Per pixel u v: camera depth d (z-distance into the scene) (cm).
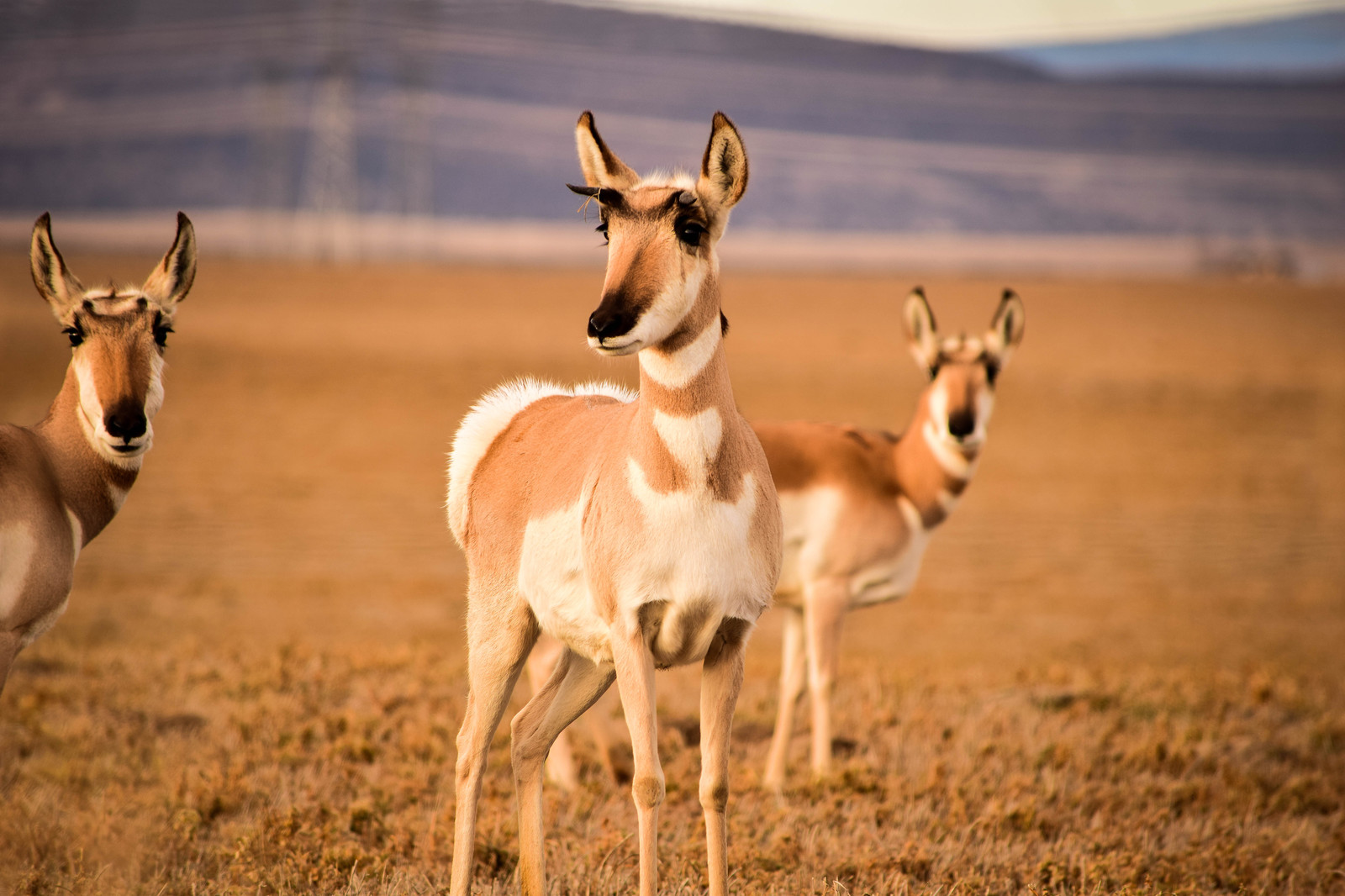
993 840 2772
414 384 14562
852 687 4422
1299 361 18838
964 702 4069
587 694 2444
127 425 2408
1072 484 10919
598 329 1981
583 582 2208
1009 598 7488
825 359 16950
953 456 3641
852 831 2816
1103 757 3388
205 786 2836
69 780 2889
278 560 7956
